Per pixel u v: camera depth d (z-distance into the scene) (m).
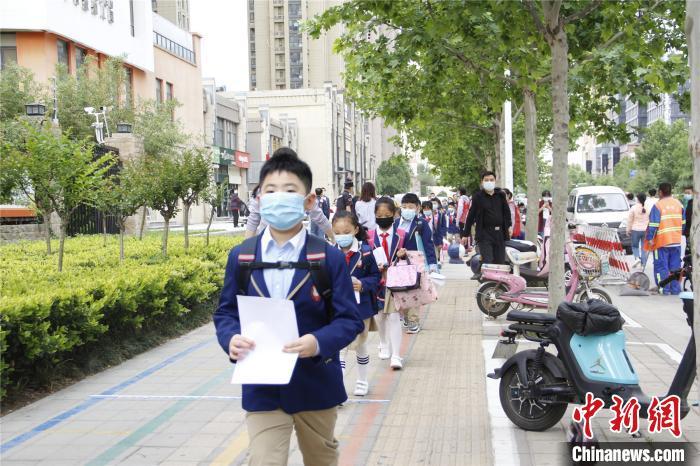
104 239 14.53
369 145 120.56
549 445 5.55
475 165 42.25
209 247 14.59
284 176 3.55
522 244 12.36
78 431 6.11
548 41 8.82
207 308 12.04
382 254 8.15
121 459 5.43
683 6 11.12
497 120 24.30
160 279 10.05
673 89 12.33
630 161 96.94
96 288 8.41
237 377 3.24
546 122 29.22
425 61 12.50
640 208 18.41
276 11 120.69
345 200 17.16
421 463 5.26
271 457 3.36
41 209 10.36
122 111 34.28
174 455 5.50
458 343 9.78
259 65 121.62
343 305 3.47
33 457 5.49
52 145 9.43
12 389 6.96
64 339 7.29
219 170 58.00
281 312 3.30
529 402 5.89
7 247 13.23
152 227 31.45
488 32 11.20
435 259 9.12
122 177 12.30
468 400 6.89
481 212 12.37
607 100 15.09
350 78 15.12
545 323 5.80
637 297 14.36
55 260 11.27
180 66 53.03
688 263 6.71
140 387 7.57
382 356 8.86
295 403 3.41
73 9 38.03
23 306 6.95
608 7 9.74
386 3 10.88
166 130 35.25
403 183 112.44
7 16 34.88
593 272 11.36
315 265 3.48
